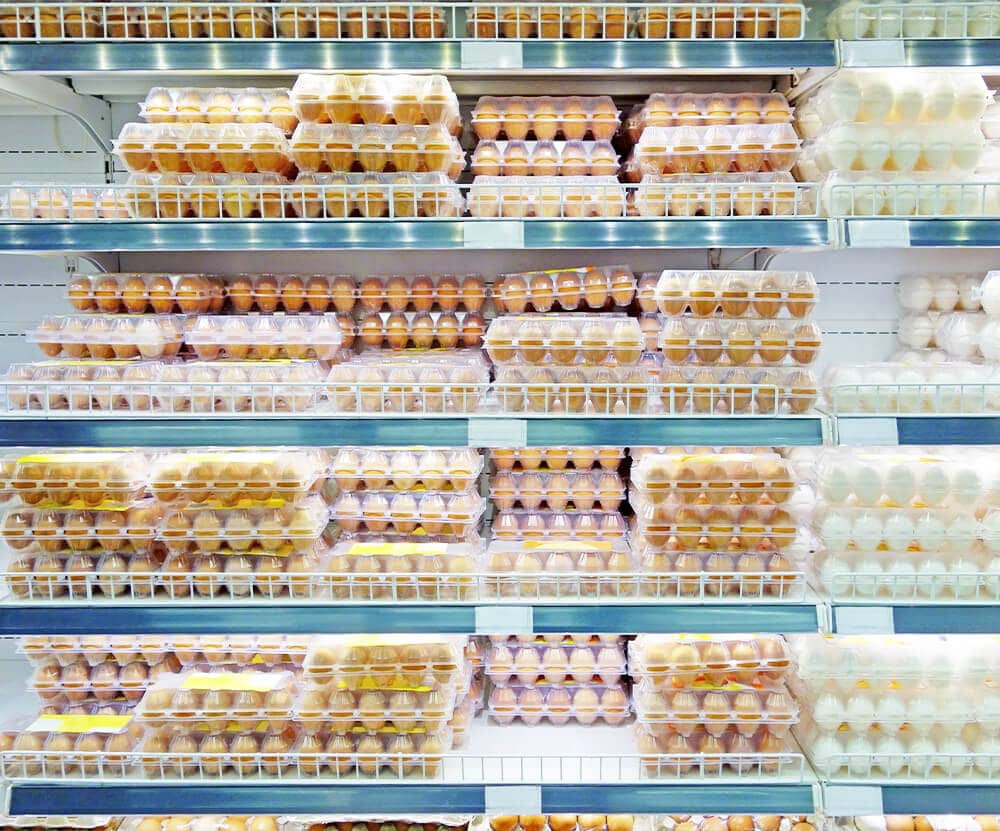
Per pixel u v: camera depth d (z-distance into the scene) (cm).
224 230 189
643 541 215
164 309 228
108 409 201
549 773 201
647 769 201
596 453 231
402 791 195
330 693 205
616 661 224
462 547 214
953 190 197
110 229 188
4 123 251
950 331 237
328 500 235
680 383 200
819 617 192
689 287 204
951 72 201
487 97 227
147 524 204
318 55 184
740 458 208
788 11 197
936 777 196
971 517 201
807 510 214
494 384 198
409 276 258
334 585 203
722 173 206
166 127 199
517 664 224
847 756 196
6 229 187
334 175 201
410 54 184
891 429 188
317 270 259
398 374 204
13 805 194
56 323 215
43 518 204
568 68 185
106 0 199
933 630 191
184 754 200
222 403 203
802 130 226
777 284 202
